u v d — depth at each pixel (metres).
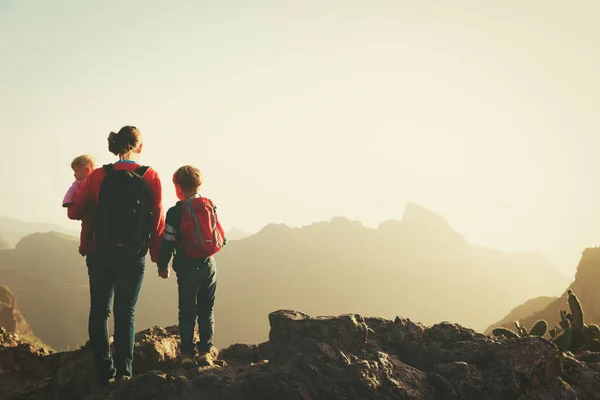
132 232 5.18
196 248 5.49
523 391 5.36
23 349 6.36
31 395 5.45
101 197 5.20
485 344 5.73
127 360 5.24
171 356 5.71
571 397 5.50
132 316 5.32
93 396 4.99
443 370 5.39
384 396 4.96
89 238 5.29
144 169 5.38
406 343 5.88
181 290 5.52
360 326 5.61
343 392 4.94
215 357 5.71
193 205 5.55
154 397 4.80
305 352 5.32
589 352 7.27
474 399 5.18
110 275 5.21
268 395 4.84
